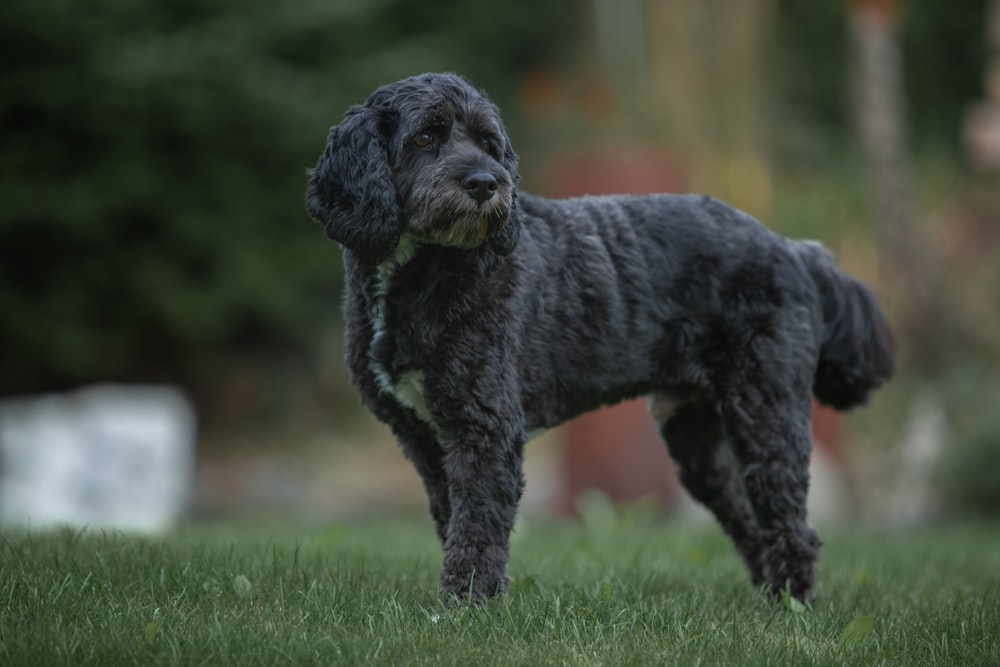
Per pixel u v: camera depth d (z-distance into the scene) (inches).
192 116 704.4
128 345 791.1
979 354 605.6
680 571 292.7
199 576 236.8
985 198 750.5
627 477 518.9
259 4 731.4
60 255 751.7
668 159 522.3
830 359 273.1
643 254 254.7
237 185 748.6
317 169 241.6
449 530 230.2
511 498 230.2
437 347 228.4
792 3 916.0
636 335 252.2
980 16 1016.2
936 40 1032.8
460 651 199.0
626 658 200.5
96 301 761.0
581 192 518.9
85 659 188.2
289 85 721.6
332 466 767.1
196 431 810.2
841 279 274.1
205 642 197.3
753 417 254.2
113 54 685.9
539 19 895.7
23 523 435.8
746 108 688.4
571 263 247.3
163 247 755.4
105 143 729.0
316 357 835.4
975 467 541.0
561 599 233.6
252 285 743.7
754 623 227.0
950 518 555.5
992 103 932.0
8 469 506.6
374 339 233.1
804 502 256.5
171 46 686.5
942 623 228.1
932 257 634.2
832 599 263.6
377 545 343.3
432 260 229.6
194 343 802.2
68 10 682.8
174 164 736.3
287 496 706.2
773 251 260.7
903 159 646.5
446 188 224.2
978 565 331.0
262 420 822.5
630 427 518.6
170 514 526.0
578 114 729.6
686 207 263.0
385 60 768.3
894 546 374.6
